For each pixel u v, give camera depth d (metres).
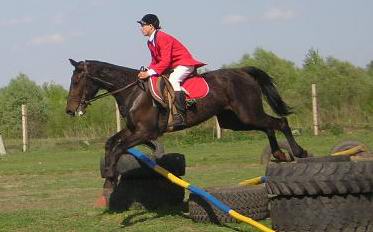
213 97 9.78
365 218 7.15
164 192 10.14
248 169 16.38
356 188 7.02
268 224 8.70
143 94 9.26
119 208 10.16
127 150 9.13
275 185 7.32
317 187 7.04
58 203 11.56
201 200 8.82
